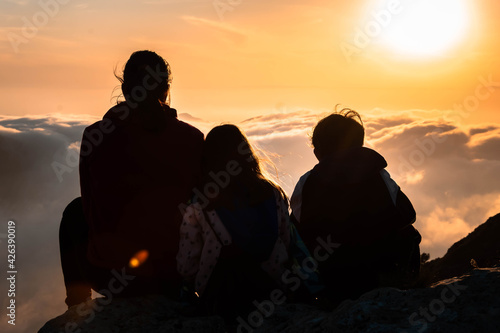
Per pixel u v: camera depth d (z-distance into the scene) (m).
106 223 3.22
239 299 3.07
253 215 3.09
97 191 3.19
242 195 3.11
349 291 3.31
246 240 3.05
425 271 2.94
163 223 3.24
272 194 3.18
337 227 3.31
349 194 3.30
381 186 3.33
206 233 3.10
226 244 3.06
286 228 3.23
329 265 3.32
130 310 3.14
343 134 3.49
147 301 3.27
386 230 3.28
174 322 2.95
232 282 3.06
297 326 2.69
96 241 3.25
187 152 3.29
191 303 3.28
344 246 3.30
